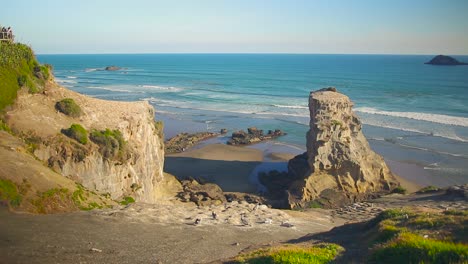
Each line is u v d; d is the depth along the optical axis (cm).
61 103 3441
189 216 2692
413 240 1467
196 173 5584
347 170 4703
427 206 3512
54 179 2589
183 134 7731
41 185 2427
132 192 3575
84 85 15875
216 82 17488
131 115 3919
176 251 1923
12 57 3378
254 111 10231
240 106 10981
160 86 15888
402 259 1373
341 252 1742
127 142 3681
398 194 4541
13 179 2322
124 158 3494
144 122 4066
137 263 1705
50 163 2933
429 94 12206
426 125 8000
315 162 4625
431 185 5062
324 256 1620
